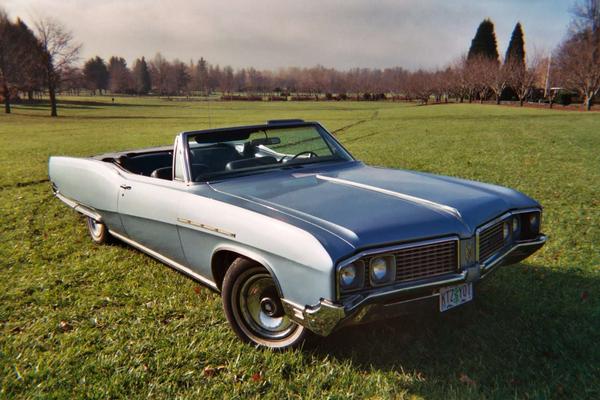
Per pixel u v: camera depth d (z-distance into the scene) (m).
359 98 110.56
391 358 2.94
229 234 3.03
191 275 3.76
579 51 47.19
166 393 2.67
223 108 73.00
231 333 3.29
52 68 57.31
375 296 2.54
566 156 12.25
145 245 4.28
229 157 3.96
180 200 3.57
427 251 2.72
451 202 3.03
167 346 3.14
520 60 79.62
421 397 2.57
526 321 3.31
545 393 2.50
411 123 30.36
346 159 4.45
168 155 5.66
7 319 3.63
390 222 2.73
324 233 2.62
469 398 2.51
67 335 3.32
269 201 3.17
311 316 2.55
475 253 2.88
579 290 3.80
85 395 2.66
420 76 103.00
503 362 2.84
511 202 3.31
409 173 3.95
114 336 3.29
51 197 8.63
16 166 13.54
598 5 49.59
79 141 22.80
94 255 5.08
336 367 2.84
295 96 130.50
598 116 33.97
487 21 88.75
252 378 2.75
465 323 3.31
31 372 2.86
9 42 62.22
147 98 137.62
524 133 20.36
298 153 4.31
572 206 6.69
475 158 12.15
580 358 2.85
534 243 3.33
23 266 4.80
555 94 61.41
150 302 3.84
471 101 81.12
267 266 2.79
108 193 4.57
